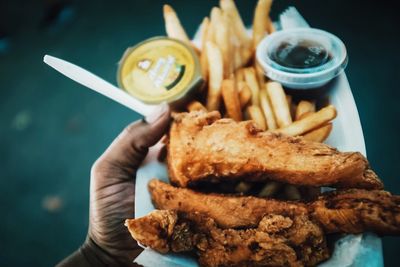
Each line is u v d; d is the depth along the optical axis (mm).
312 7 595
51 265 542
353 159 232
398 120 496
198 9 666
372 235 236
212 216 252
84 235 556
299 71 309
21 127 669
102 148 616
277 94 301
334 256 237
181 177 264
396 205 222
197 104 313
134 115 629
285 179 251
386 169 475
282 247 226
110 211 307
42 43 746
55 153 632
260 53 323
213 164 257
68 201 588
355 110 308
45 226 577
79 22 745
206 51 326
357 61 541
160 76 331
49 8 786
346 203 230
